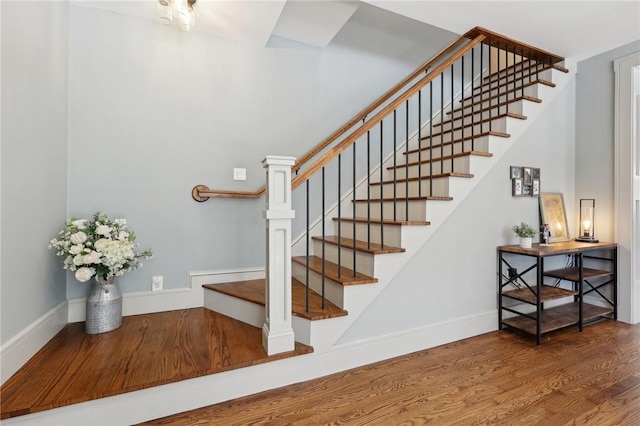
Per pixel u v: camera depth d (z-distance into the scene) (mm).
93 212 2332
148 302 2496
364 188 3357
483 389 1784
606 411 1587
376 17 3256
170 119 2551
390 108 2264
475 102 3430
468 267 2525
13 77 1565
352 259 2383
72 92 2268
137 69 2445
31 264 1755
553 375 1927
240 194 2670
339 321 1979
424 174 3051
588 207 3049
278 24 2760
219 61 2705
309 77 3066
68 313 2252
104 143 2357
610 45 2852
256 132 2846
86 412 1411
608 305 2959
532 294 2592
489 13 2398
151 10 2359
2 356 1470
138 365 1659
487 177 2613
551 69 3045
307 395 1733
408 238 2227
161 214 2537
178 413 1572
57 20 2072
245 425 1489
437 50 3713
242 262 2811
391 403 1660
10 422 1296
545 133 2959
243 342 1955
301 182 1927
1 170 1475
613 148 2910
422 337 2297
